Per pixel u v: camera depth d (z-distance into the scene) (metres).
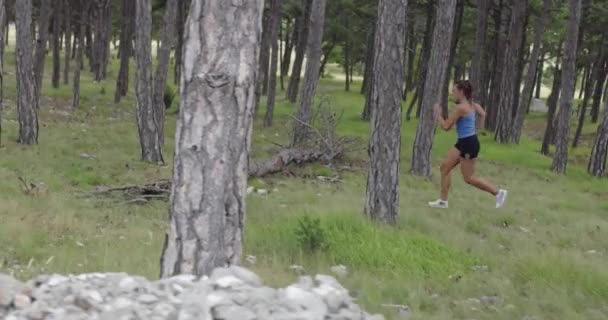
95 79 42.75
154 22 46.69
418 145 20.17
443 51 20.02
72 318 3.74
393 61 11.31
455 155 11.77
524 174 23.06
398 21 11.23
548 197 17.53
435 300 7.09
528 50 48.50
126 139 22.62
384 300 6.91
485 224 12.30
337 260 8.63
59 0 36.81
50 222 9.91
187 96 5.18
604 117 25.55
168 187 13.95
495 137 32.34
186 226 5.14
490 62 43.41
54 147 19.25
